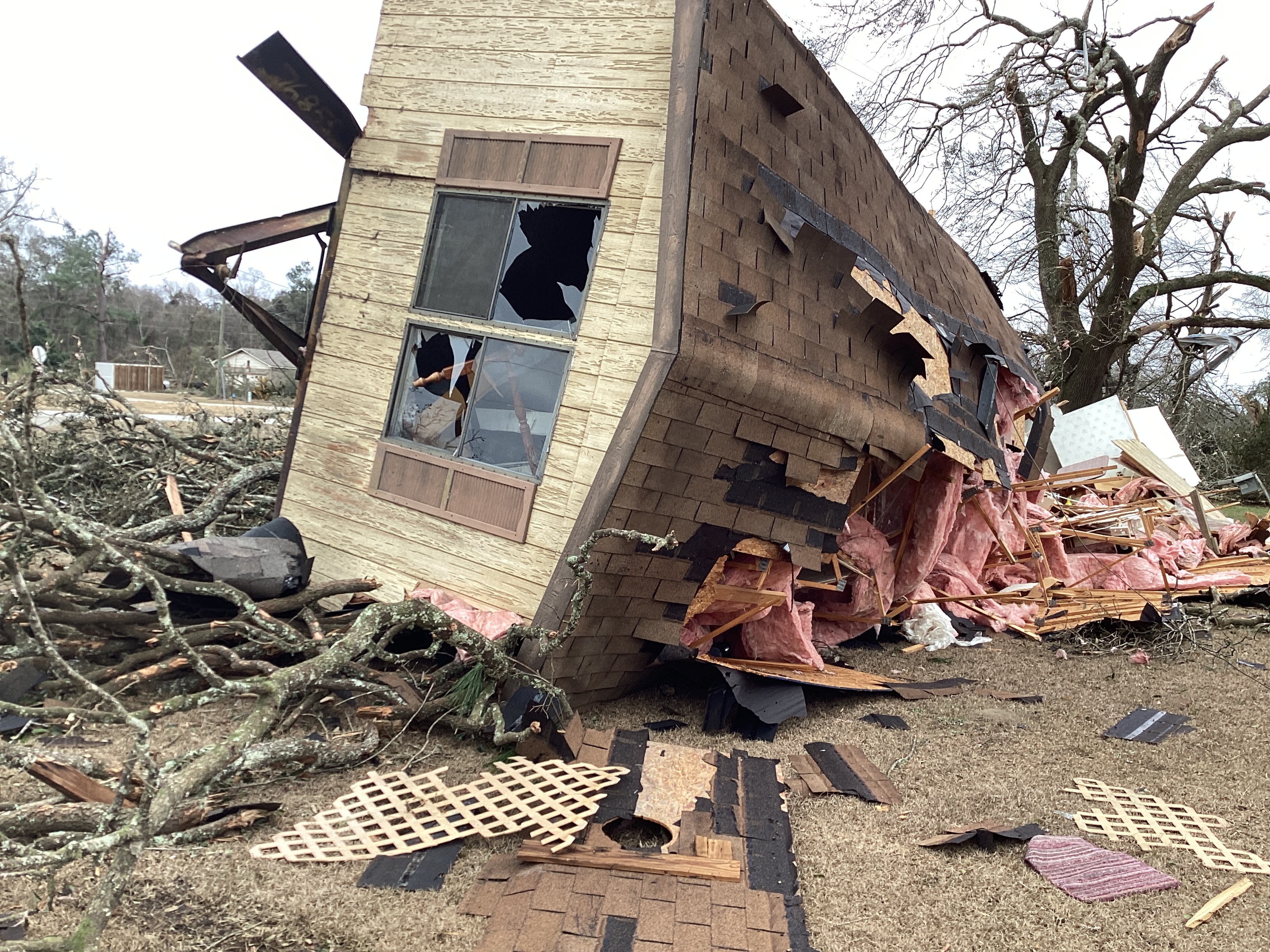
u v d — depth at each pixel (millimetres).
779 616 6133
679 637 5312
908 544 8039
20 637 4363
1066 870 3811
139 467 7949
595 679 5250
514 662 4555
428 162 5543
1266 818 4477
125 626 4758
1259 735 5699
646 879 3465
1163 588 8961
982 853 3996
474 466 5199
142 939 2867
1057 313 21734
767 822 4070
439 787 4043
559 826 3721
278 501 5969
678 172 4594
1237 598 9906
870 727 5637
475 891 3303
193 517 5832
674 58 4750
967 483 8469
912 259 8062
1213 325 20406
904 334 6285
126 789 2945
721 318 4699
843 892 3568
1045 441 11547
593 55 5105
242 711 4777
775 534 5570
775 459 5340
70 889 3090
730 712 5398
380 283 5688
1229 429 22625
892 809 4418
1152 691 6707
